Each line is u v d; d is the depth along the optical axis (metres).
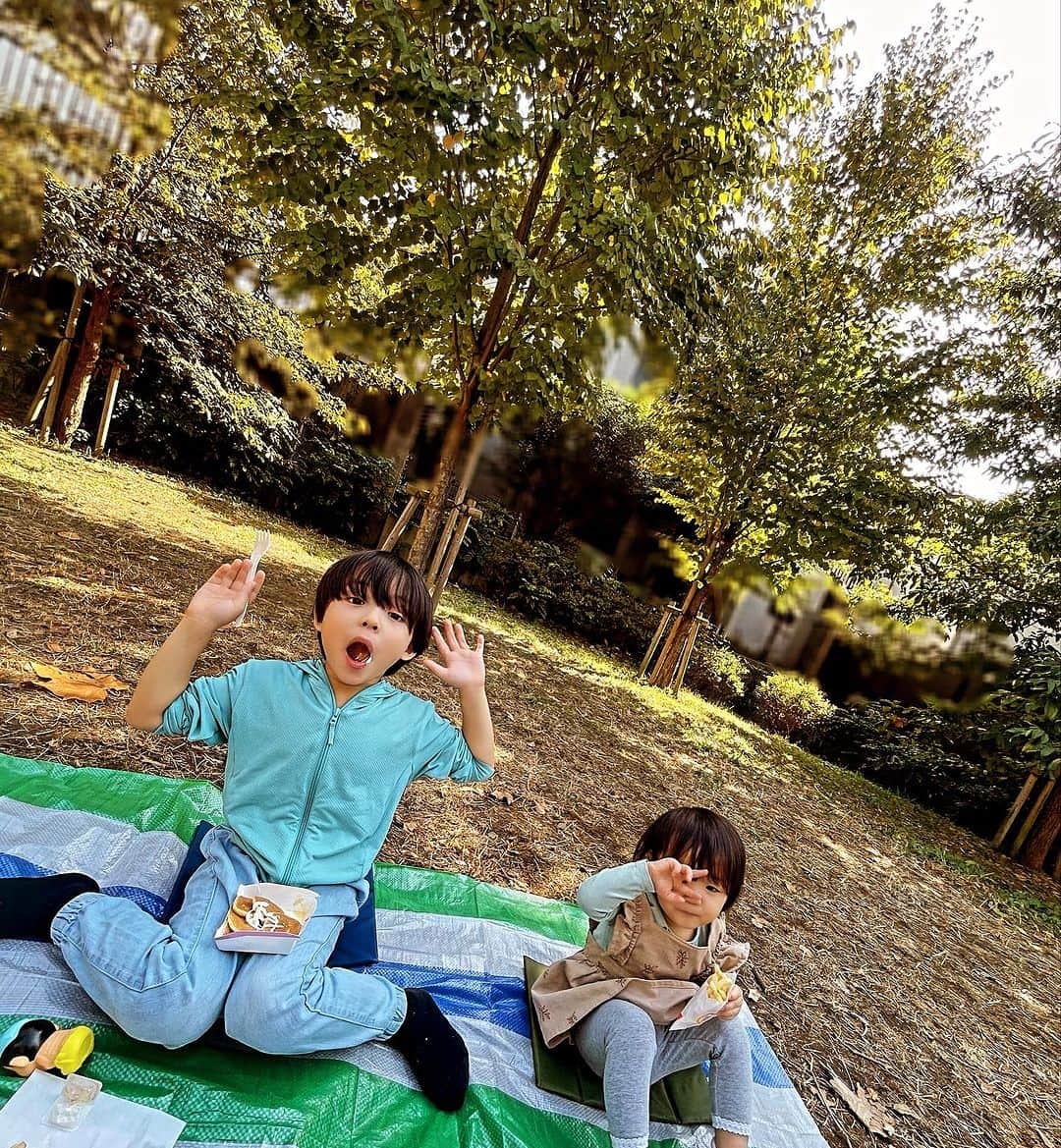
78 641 2.97
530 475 10.62
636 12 3.43
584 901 1.76
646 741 5.41
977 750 8.21
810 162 6.46
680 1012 1.63
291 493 8.56
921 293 6.73
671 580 11.09
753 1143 1.72
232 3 4.97
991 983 3.47
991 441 6.77
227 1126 1.26
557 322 3.85
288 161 3.48
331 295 4.10
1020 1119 2.39
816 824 5.15
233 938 1.34
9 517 4.27
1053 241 6.53
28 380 7.18
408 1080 1.49
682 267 3.83
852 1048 2.43
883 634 9.81
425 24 3.39
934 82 6.76
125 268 6.01
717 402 6.67
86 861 1.75
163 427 7.73
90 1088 1.20
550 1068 1.66
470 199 3.63
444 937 2.01
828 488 6.56
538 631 8.75
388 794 1.61
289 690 1.56
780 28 4.09
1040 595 6.50
